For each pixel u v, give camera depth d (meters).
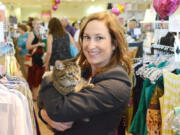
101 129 1.07
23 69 4.80
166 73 1.67
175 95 1.64
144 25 4.25
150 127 1.83
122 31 1.21
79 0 10.78
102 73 1.14
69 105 1.01
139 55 3.17
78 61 1.52
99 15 1.20
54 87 1.17
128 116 2.27
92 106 1.01
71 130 1.10
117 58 1.22
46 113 1.16
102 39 1.14
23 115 1.56
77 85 1.38
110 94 1.03
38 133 2.06
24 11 15.05
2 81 1.89
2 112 1.53
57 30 3.91
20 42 4.73
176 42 1.83
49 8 13.52
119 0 4.79
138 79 2.12
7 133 1.53
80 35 1.33
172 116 1.55
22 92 1.72
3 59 2.22
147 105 1.84
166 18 2.55
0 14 2.02
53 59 3.94
